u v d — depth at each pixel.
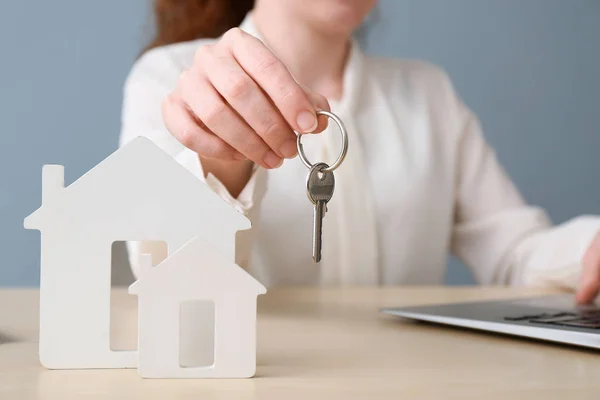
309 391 0.42
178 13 1.50
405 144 1.36
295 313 0.77
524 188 2.22
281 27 1.29
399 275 1.33
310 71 1.33
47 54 1.96
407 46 2.14
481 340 0.60
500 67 2.19
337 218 1.26
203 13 1.49
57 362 0.47
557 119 2.22
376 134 1.34
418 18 2.15
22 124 1.95
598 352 0.55
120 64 1.99
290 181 1.24
